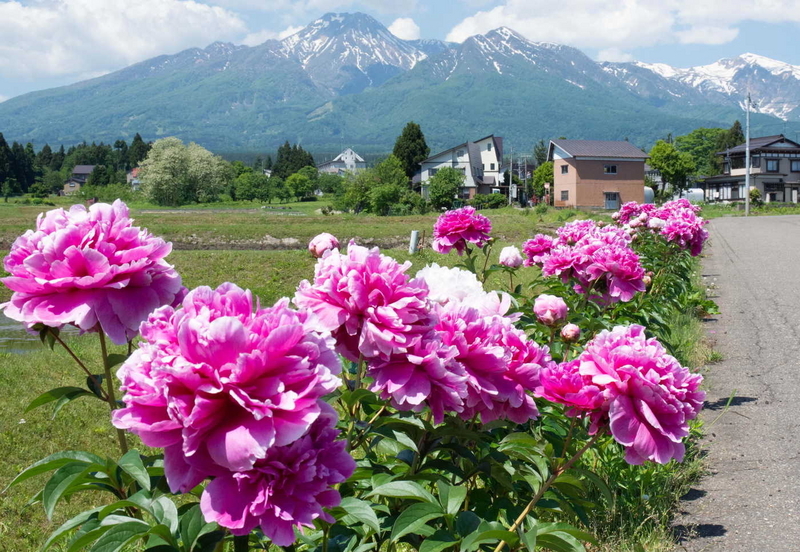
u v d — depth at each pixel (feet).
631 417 7.21
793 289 41.98
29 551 14.11
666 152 282.36
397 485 7.23
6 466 18.04
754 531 12.84
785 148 260.01
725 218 153.38
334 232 110.63
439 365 6.73
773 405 20.21
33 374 26.50
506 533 6.90
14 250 7.23
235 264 64.54
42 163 639.35
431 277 9.50
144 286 7.09
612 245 15.92
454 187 240.12
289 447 5.26
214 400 4.99
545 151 431.02
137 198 322.55
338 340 7.20
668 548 12.21
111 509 6.32
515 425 9.41
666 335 21.36
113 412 5.17
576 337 11.57
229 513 5.03
